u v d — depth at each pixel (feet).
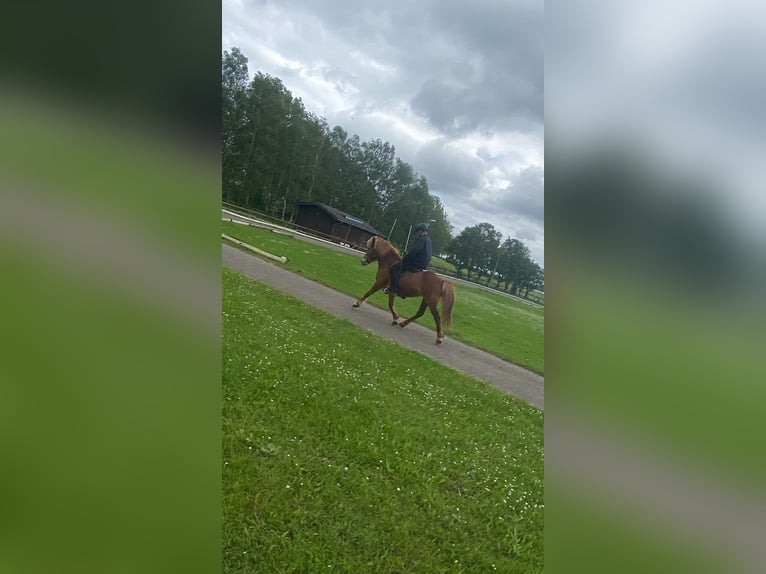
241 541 10.30
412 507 12.12
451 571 10.91
